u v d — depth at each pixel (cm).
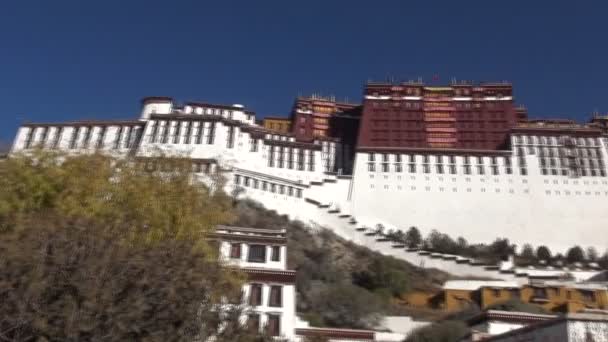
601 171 10169
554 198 9975
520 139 10556
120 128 10169
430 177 10269
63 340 1694
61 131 10219
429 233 9731
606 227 9669
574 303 6044
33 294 1706
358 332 4397
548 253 9194
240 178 9094
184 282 2120
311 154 10612
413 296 6956
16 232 2058
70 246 1930
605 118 12588
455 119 12269
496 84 12625
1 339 1648
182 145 9594
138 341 1858
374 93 12669
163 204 3200
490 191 10075
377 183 10275
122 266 1936
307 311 5375
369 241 8769
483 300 6438
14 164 3150
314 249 7638
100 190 3116
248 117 12456
